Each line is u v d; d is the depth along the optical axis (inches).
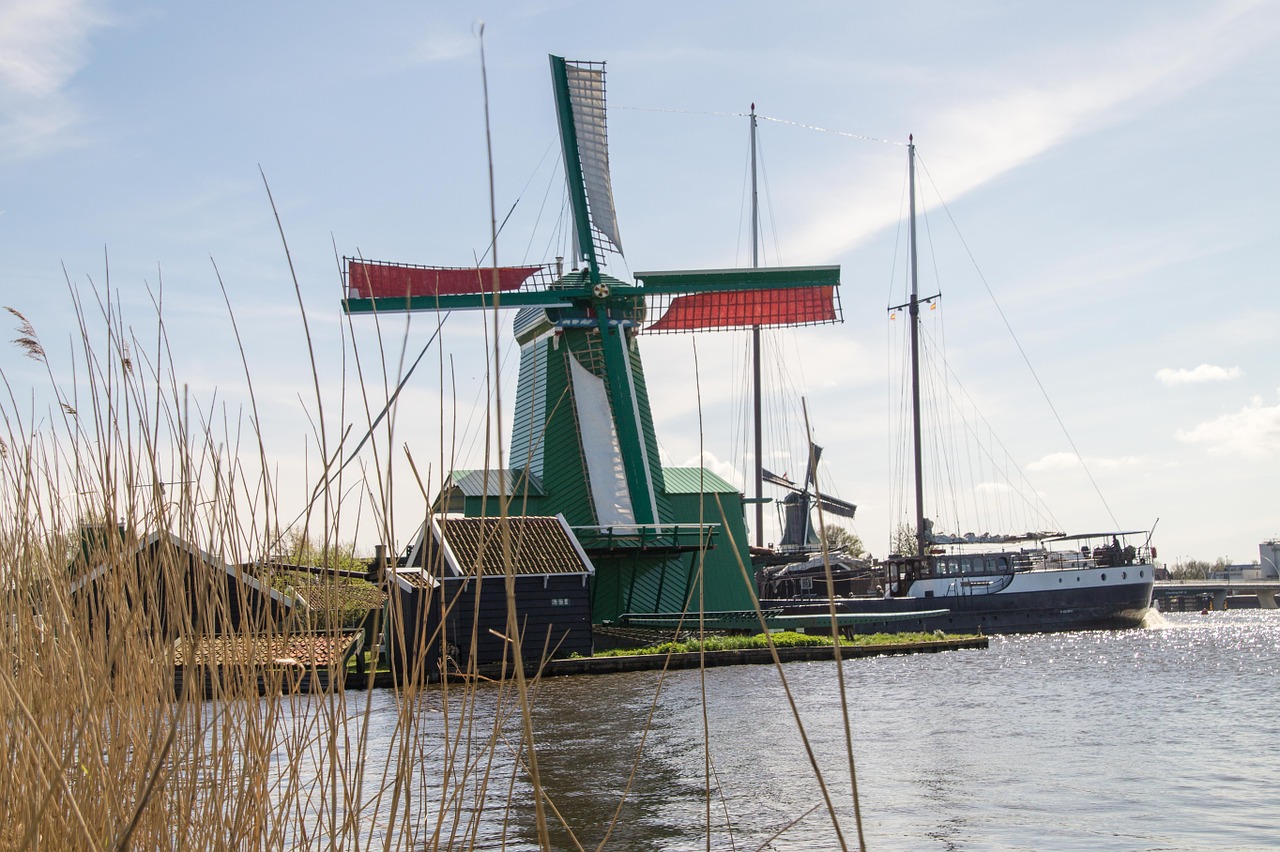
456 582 1295.5
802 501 3417.8
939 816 476.4
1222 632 2544.3
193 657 185.6
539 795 131.6
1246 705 886.4
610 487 1916.8
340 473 198.5
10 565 208.2
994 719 815.1
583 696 1000.2
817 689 1057.5
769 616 1996.8
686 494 2043.6
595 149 1971.0
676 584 1947.6
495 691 979.9
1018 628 2588.6
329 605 197.5
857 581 3019.2
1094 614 2608.3
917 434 2827.3
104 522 207.6
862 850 115.3
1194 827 451.2
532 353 2007.9
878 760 627.8
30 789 175.2
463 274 1855.3
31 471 214.2
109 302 209.2
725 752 655.8
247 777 198.7
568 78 1955.0
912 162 2928.2
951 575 2628.0
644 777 569.9
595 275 1934.1
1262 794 518.0
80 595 208.1
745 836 442.3
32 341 202.5
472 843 186.7
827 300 2049.7
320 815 206.2
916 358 2864.2
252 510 207.5
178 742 189.9
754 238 2901.1
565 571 1348.4
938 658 1545.3
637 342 2020.2
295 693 206.5
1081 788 539.5
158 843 188.5
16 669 204.4
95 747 189.6
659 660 1347.2
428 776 519.8
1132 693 1007.0
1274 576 7022.6
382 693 993.5
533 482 1895.9
